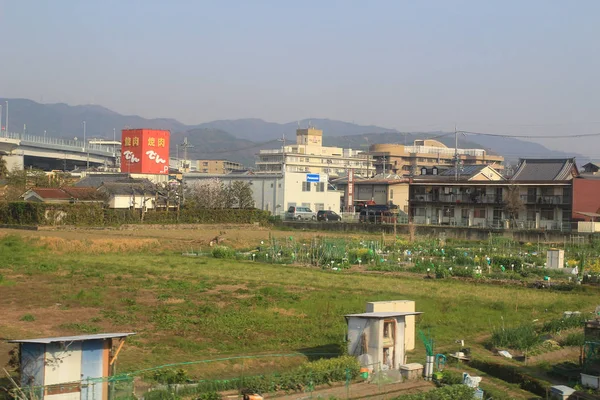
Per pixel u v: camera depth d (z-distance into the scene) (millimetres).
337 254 58094
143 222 86938
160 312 32625
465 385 20984
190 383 21312
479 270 52219
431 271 52469
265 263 56344
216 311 33281
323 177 114875
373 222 94062
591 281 48781
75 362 17938
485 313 35844
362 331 23875
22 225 76875
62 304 33938
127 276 44688
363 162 194750
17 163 127188
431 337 28828
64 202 85812
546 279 47938
